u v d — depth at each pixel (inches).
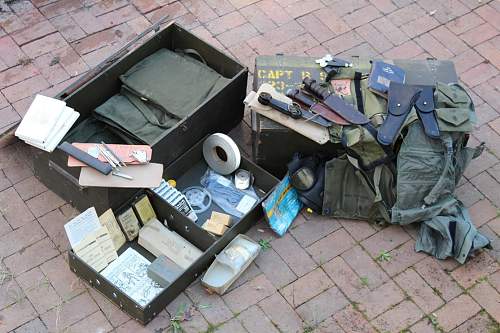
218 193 112.4
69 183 105.3
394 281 105.9
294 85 112.5
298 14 137.7
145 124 109.5
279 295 103.4
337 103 107.7
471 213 114.2
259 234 109.0
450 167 105.6
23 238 106.3
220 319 100.4
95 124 111.9
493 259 109.0
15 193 110.6
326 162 108.3
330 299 103.6
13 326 98.2
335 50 133.3
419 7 140.9
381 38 135.7
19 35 129.6
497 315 103.7
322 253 108.0
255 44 132.7
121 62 112.0
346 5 139.9
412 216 107.0
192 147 112.2
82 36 130.6
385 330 101.1
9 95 122.1
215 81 113.1
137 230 106.3
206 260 102.7
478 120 125.1
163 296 98.0
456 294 105.1
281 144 109.3
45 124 101.8
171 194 106.3
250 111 121.7
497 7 141.9
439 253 107.8
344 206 110.2
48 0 134.3
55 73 125.6
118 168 100.7
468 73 131.7
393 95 107.3
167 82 112.6
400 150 105.5
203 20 135.2
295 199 111.4
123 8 135.3
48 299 100.8
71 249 99.4
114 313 100.1
